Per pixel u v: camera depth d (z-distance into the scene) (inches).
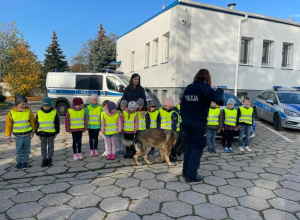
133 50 759.7
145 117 213.8
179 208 122.2
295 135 333.1
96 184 152.9
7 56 1195.9
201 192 141.3
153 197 134.3
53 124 188.2
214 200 131.2
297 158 215.2
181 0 507.2
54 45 1571.1
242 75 595.8
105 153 221.6
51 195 136.6
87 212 118.0
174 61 524.1
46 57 1558.8
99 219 111.8
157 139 190.4
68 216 114.3
